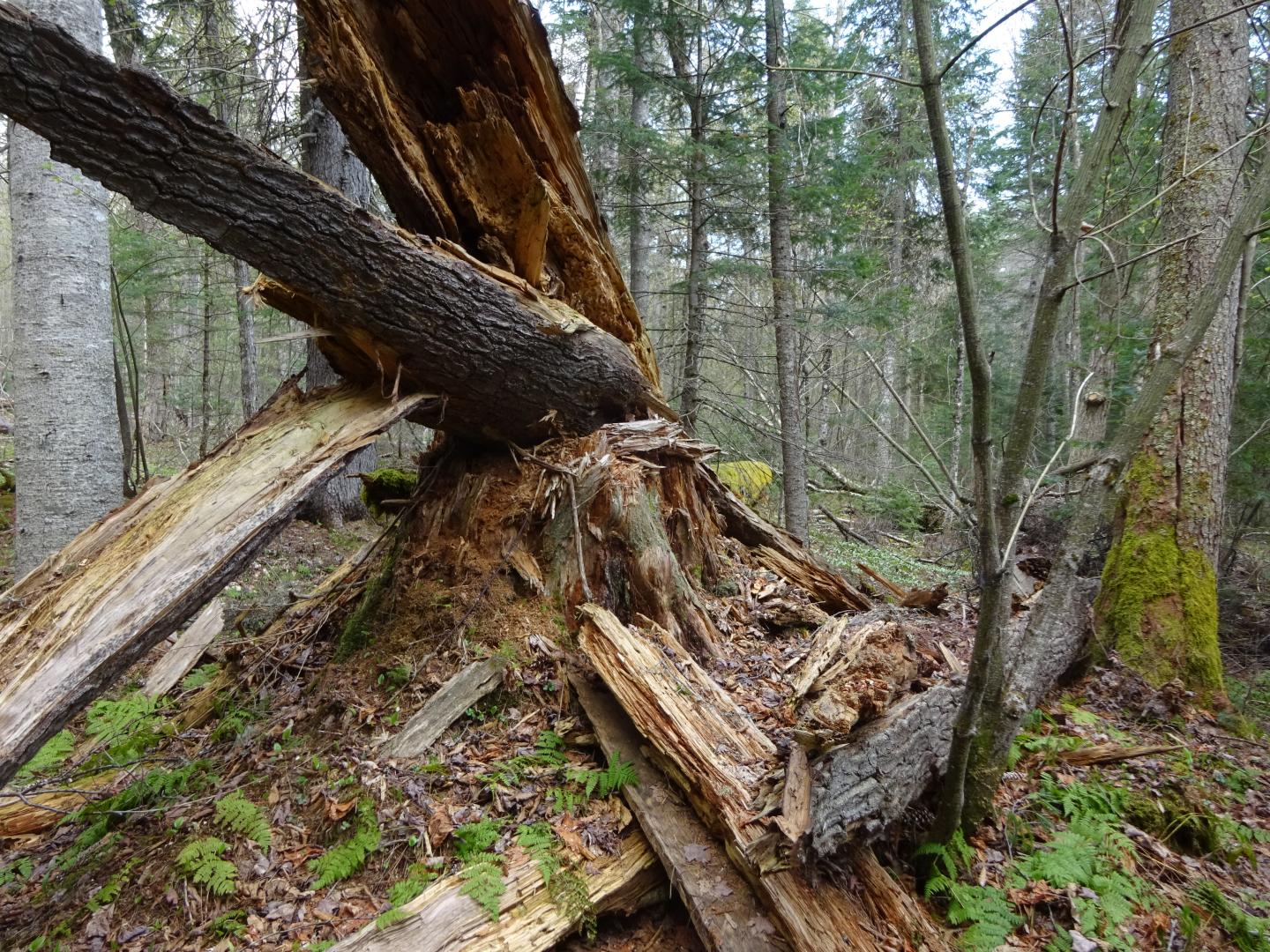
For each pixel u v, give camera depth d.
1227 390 5.75
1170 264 5.87
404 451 14.97
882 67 12.97
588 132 9.73
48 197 5.75
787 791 2.56
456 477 4.46
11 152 5.79
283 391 3.68
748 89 9.51
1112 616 5.70
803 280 11.32
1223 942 2.89
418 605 3.91
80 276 5.88
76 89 2.13
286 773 3.19
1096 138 2.46
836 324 10.04
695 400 10.33
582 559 3.96
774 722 3.29
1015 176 14.24
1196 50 5.79
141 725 4.09
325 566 7.79
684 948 2.58
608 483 4.08
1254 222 2.68
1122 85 2.41
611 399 4.65
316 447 3.22
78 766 3.76
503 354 3.75
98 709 4.16
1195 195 5.75
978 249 14.88
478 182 4.30
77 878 2.82
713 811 2.71
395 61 3.99
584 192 5.06
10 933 2.62
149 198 2.46
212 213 2.58
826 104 11.41
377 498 6.17
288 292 3.21
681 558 4.75
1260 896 3.21
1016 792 3.60
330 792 3.01
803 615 4.68
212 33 8.84
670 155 9.28
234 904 2.57
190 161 2.44
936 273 15.35
